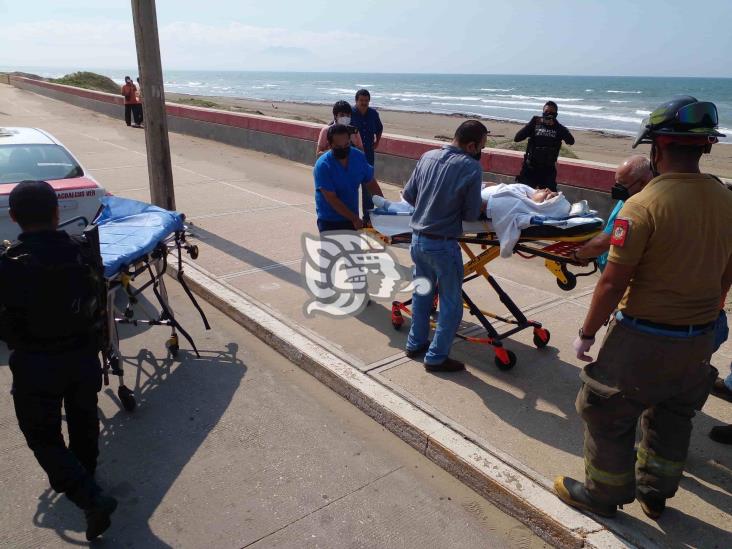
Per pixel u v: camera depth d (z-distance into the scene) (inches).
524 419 148.3
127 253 149.2
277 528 118.6
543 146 310.7
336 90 4987.7
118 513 121.9
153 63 287.9
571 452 135.9
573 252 161.5
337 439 148.3
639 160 139.8
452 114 2073.1
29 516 121.1
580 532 112.1
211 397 165.0
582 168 307.9
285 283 237.6
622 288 99.8
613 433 108.7
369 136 310.5
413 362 176.4
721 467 132.0
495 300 224.1
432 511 124.8
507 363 169.6
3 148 250.7
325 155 202.2
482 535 118.9
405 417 147.9
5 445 143.3
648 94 4101.9
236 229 312.7
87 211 237.6
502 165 356.8
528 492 122.6
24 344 108.6
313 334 193.6
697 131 95.6
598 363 108.7
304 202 376.8
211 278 241.4
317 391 170.2
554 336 194.5
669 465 112.3
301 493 128.7
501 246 156.6
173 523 119.4
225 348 194.1
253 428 151.6
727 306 217.8
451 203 154.5
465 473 132.6
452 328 164.6
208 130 635.5
